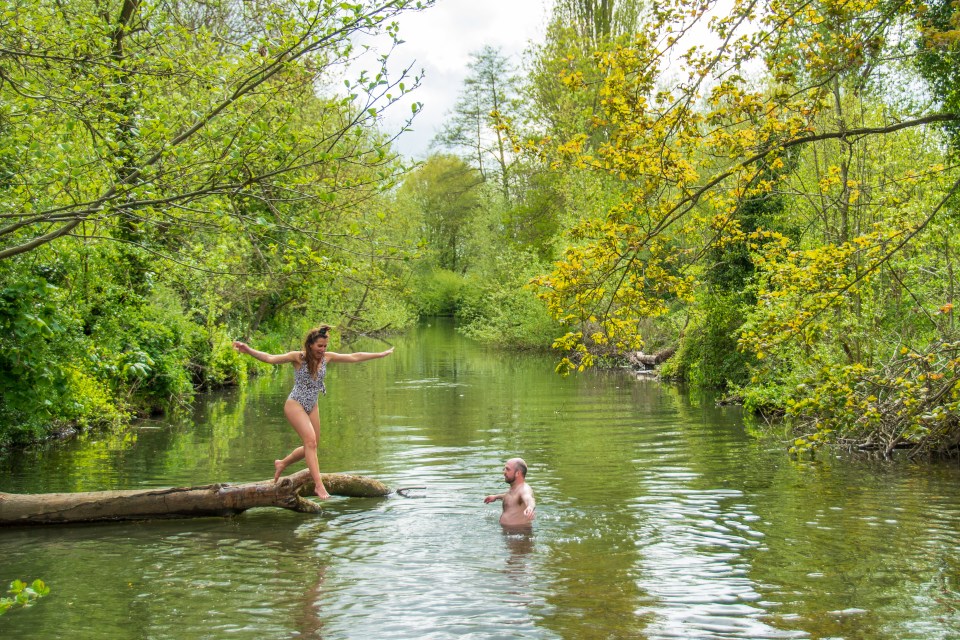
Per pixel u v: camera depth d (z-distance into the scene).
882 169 15.15
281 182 8.62
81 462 11.90
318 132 8.95
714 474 11.02
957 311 12.79
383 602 6.22
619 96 8.74
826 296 9.72
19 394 12.30
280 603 6.23
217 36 9.97
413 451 12.82
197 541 7.96
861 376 10.80
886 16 8.86
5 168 9.00
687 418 16.67
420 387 22.92
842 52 8.65
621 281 9.45
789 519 8.62
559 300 9.51
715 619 5.84
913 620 5.82
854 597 6.28
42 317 12.55
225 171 8.33
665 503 9.34
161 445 13.48
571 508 9.11
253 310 29.23
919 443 12.41
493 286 42.50
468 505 9.30
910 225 10.27
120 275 17.02
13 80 8.70
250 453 12.70
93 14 9.35
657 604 6.14
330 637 5.57
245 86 8.52
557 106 37.72
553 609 6.05
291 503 8.90
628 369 28.67
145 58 9.39
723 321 21.77
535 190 45.78
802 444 11.08
